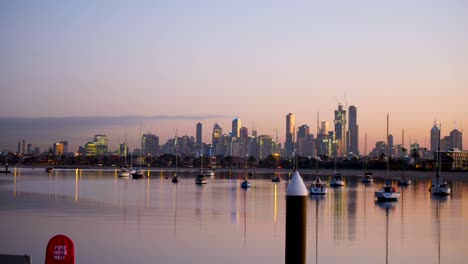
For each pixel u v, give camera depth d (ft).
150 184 547.90
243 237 170.50
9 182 551.18
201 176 577.43
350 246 158.40
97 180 647.97
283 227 195.21
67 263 40.06
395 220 225.76
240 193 402.11
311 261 136.46
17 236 168.76
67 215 230.07
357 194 403.75
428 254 148.56
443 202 325.21
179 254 141.49
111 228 187.83
